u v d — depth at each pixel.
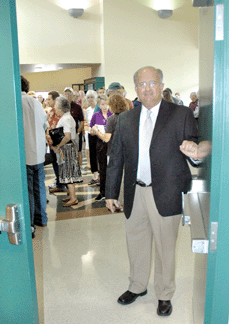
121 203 3.97
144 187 1.82
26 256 1.13
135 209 1.89
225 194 0.95
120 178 1.98
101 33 9.77
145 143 1.77
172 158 1.71
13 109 1.04
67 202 4.15
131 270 2.08
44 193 3.38
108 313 1.97
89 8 9.58
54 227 3.37
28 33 9.32
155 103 1.74
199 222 1.18
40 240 3.05
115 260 2.64
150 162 1.73
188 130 1.68
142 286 2.07
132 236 1.98
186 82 10.48
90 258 2.68
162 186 1.73
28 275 1.15
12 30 0.99
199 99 1.51
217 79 0.92
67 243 2.97
